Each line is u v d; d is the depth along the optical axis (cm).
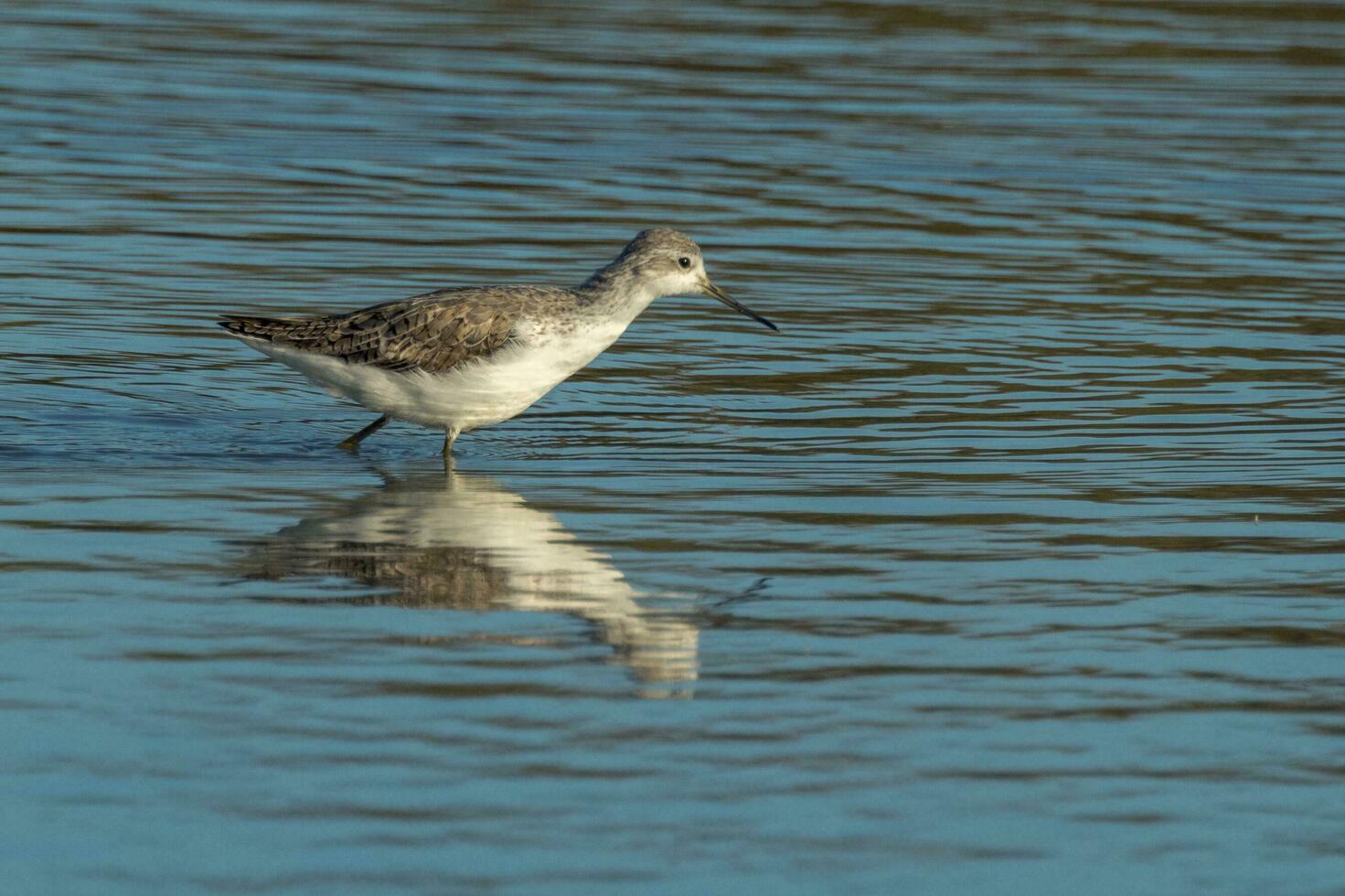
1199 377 1775
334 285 2009
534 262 2116
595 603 1124
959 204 2459
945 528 1306
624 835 814
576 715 943
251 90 2977
